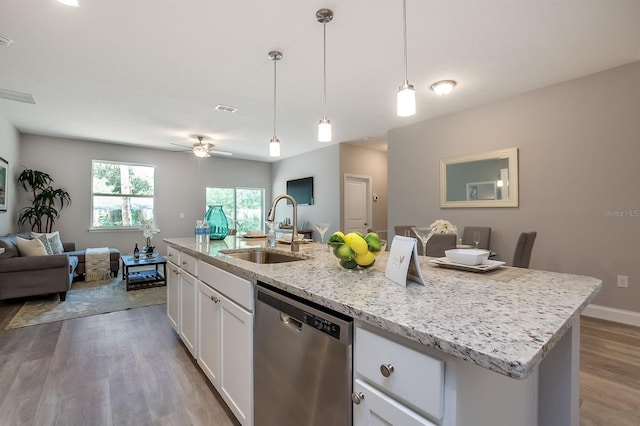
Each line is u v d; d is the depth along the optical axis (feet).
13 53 8.70
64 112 13.76
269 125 15.76
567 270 10.47
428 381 2.25
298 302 3.63
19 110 13.50
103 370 7.03
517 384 2.96
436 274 4.27
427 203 14.73
